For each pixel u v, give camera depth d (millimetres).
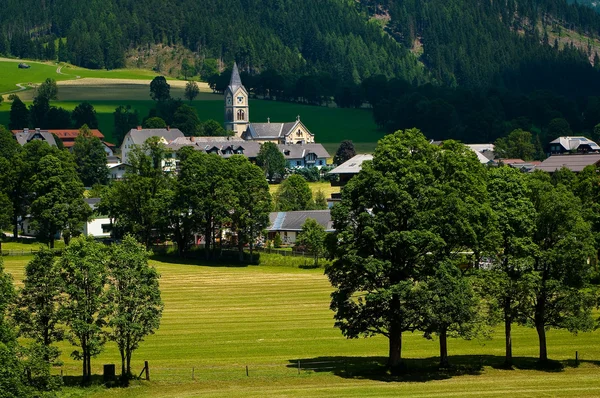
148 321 123375
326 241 133250
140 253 126062
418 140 134750
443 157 134500
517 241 130875
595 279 171000
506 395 113625
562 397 112625
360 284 129000
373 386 119562
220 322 164875
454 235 127875
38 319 119750
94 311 121562
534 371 129375
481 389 117125
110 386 120062
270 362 134750
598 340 151250
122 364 122750
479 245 129250
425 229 126562
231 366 131625
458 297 123125
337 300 130500
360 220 127750
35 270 120000
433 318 121938
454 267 126312
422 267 128750
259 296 192000
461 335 129750
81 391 117250
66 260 121438
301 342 149000
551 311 133750
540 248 134750
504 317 132125
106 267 124188
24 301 119500
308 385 120938
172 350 143125
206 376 125625
